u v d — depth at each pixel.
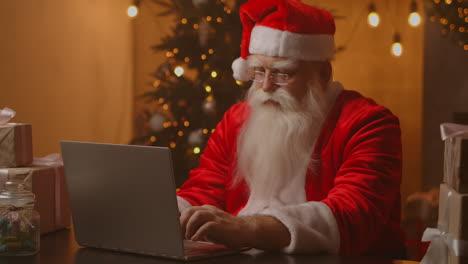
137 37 5.10
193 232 1.20
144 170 1.12
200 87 3.86
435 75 4.82
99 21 4.41
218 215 1.22
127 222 1.17
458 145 0.97
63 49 3.82
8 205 1.18
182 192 1.84
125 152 1.13
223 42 3.82
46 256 1.17
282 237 1.23
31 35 3.38
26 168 1.40
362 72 4.93
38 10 3.47
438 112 4.84
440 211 1.09
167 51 3.98
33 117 3.41
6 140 1.40
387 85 4.90
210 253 1.16
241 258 1.17
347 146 1.63
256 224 1.23
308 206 1.35
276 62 1.70
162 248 1.13
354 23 4.92
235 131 1.91
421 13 4.79
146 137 4.07
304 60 1.71
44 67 3.55
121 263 1.11
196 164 3.75
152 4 5.09
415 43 4.84
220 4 3.86
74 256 1.17
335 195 1.43
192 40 3.87
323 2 4.96
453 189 1.03
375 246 1.65
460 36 3.99
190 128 3.91
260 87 1.76
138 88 5.09
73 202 1.24
